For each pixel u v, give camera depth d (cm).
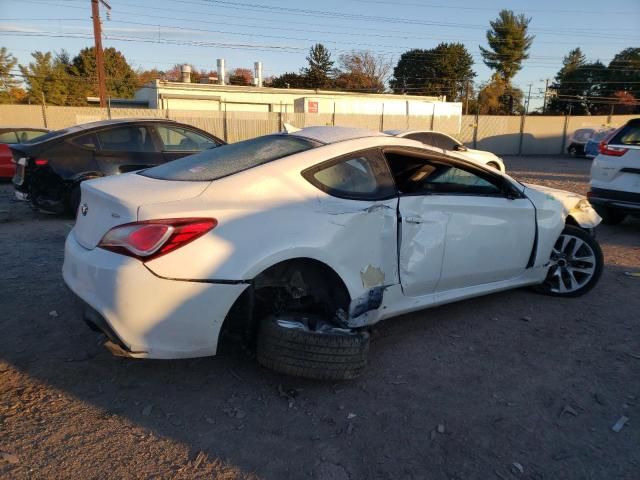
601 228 793
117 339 258
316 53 6988
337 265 293
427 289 353
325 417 268
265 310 295
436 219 347
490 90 6038
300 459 236
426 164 378
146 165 755
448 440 253
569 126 3250
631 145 696
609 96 6475
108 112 2277
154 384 295
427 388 299
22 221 737
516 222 399
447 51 6906
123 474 222
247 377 305
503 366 328
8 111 2164
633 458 243
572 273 452
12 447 236
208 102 3212
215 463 231
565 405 285
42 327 362
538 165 2230
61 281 458
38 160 697
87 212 293
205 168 311
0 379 294
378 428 261
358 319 311
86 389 288
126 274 249
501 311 418
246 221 267
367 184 322
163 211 256
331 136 339
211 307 256
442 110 3108
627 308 431
